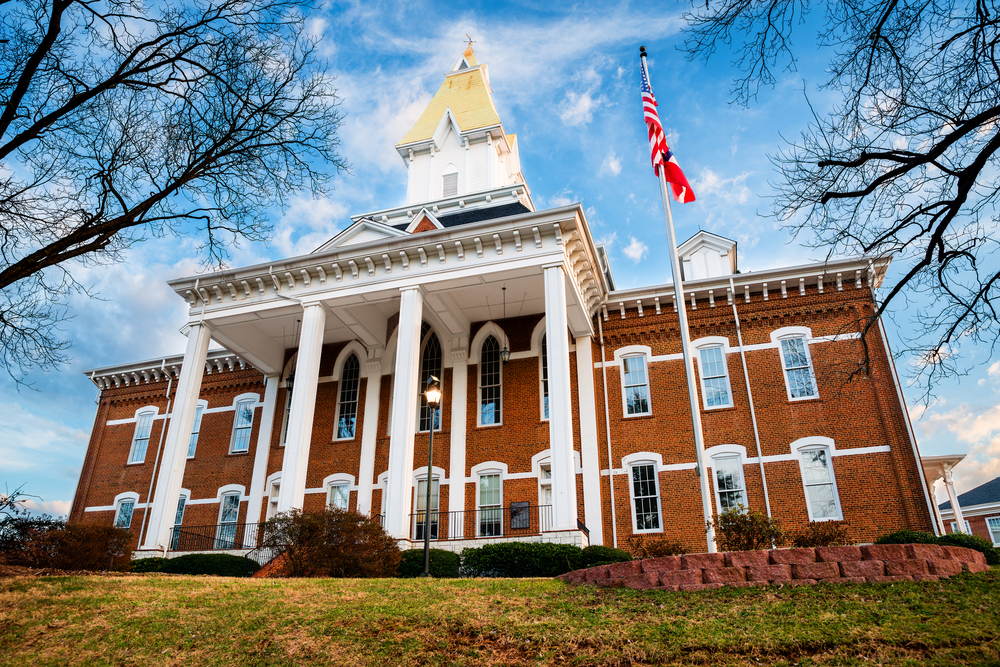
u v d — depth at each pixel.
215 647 10.05
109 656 9.82
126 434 33.47
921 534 18.08
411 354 22.36
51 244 11.90
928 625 8.70
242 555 22.66
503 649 9.45
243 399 31.67
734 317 25.41
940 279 11.71
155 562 21.95
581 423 25.05
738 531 13.33
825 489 22.36
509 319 27.62
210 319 26.00
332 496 27.39
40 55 11.55
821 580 10.92
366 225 27.25
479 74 39.53
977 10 9.85
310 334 24.00
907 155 10.85
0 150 11.41
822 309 24.67
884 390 23.00
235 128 13.48
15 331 12.92
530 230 22.62
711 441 24.00
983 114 9.77
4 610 11.36
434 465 26.08
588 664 8.69
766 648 8.52
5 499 14.78
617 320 26.66
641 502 23.83
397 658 9.35
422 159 36.97
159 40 12.91
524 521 23.81
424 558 17.17
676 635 9.16
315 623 10.71
